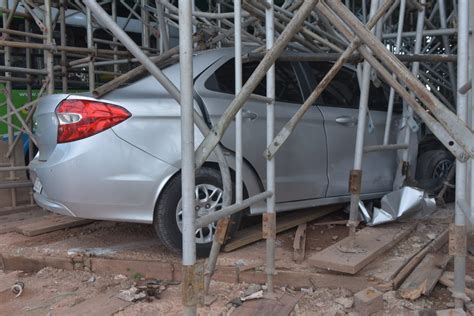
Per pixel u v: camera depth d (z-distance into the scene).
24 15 6.06
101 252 3.88
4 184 5.40
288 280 3.24
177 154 3.58
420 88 2.11
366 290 2.95
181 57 1.92
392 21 6.40
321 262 3.17
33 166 3.94
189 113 1.94
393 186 4.93
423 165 5.43
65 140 3.54
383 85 5.14
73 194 3.50
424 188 5.22
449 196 5.51
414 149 4.92
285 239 4.12
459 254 2.64
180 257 3.72
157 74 2.26
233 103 2.25
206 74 3.88
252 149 3.88
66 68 6.21
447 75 6.31
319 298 3.05
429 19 5.79
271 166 3.06
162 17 5.02
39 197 3.96
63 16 6.20
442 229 4.20
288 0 4.90
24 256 3.83
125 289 3.35
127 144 3.51
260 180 3.95
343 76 4.84
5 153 5.95
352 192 3.45
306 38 4.73
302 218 4.44
